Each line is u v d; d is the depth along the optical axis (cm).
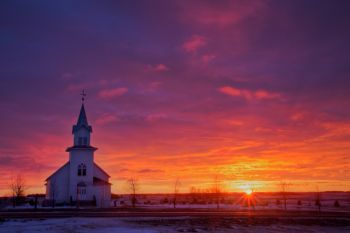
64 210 6756
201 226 4050
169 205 9706
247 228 3922
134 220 4606
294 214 5684
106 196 8512
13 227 3891
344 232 3678
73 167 8462
